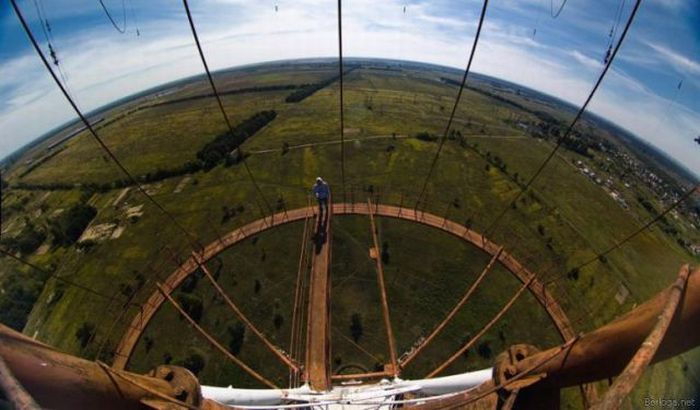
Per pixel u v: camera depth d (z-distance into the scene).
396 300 55.38
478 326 52.34
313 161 97.06
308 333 25.94
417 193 83.38
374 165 95.19
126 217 80.00
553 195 88.38
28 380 9.40
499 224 74.94
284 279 58.69
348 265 60.31
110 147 126.00
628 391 7.12
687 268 10.21
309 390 21.38
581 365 11.98
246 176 91.44
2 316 59.06
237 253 63.16
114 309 58.50
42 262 70.69
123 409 11.43
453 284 58.22
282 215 36.62
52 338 55.56
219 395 20.17
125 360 27.23
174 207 81.81
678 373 47.88
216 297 55.88
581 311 57.75
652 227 83.44
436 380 21.86
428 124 126.88
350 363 47.41
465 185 87.94
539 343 51.03
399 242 64.88
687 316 9.52
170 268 65.62
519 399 13.29
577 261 67.44
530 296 56.97
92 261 68.94
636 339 10.59
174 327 51.69
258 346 49.34
